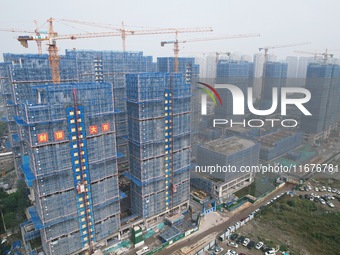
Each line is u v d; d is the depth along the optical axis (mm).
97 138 148625
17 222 190250
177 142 187375
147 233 185000
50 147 133625
